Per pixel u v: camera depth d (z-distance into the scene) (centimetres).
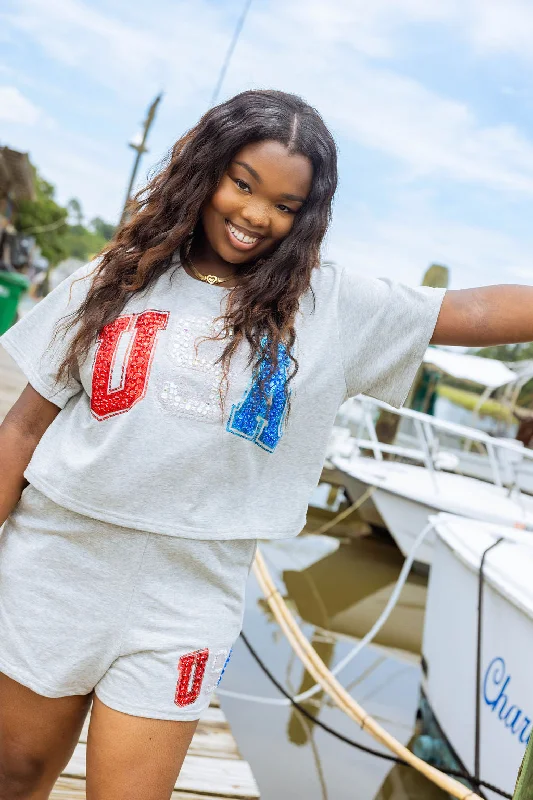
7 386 954
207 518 133
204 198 135
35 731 143
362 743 379
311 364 135
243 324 132
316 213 135
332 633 534
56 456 137
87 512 132
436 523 406
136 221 140
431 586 417
